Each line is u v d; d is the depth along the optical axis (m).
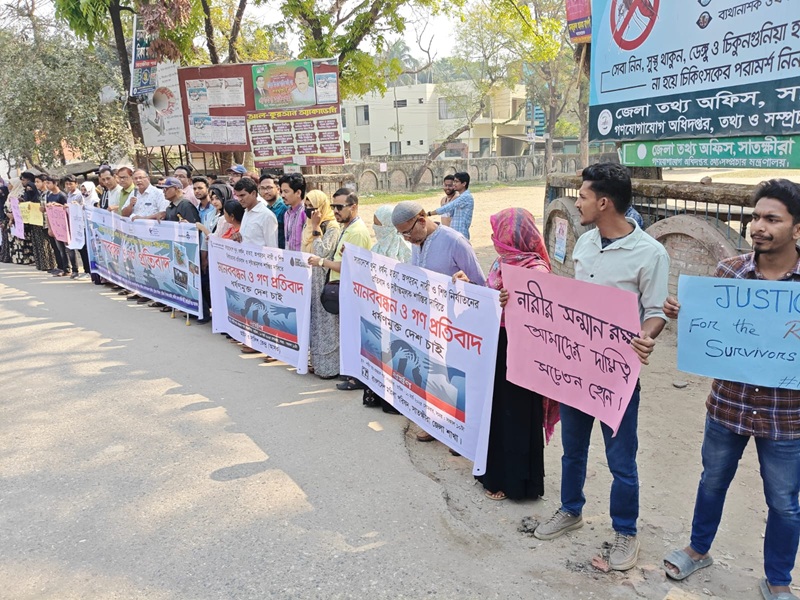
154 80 13.09
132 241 8.82
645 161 7.16
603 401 2.98
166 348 6.81
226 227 7.18
